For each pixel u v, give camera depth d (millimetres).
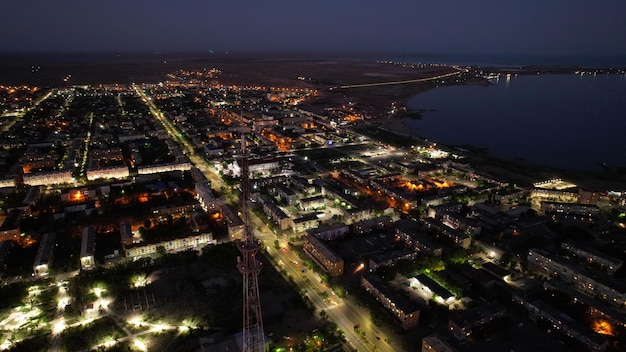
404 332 197875
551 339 194000
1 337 191750
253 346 165375
